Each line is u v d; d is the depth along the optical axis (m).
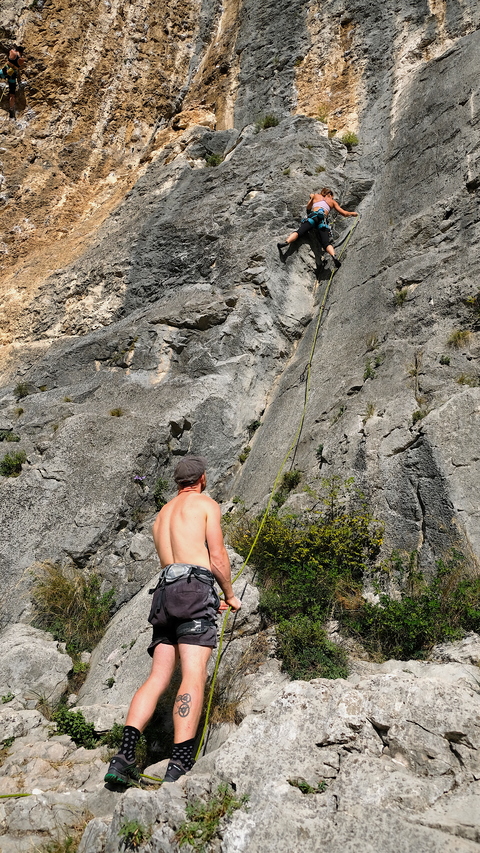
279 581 5.36
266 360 9.00
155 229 11.42
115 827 2.91
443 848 2.39
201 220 10.87
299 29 14.34
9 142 15.07
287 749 3.03
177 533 3.80
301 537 5.53
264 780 2.88
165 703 4.33
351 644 4.71
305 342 9.08
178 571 3.58
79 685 5.55
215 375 8.74
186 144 13.46
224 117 14.49
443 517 5.09
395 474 5.57
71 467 7.56
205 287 10.10
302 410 7.62
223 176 11.78
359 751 3.02
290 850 2.54
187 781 2.98
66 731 4.47
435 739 2.98
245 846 2.60
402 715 3.08
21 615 6.42
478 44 10.27
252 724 3.23
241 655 4.59
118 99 15.87
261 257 9.56
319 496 6.06
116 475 7.50
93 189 14.89
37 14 15.86
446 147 9.19
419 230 8.20
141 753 4.05
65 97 15.52
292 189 10.55
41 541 7.02
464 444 5.34
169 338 9.40
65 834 3.28
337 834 2.56
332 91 12.97
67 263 12.59
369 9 13.41
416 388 6.30
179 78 16.45
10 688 5.31
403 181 9.72
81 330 11.20
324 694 3.29
